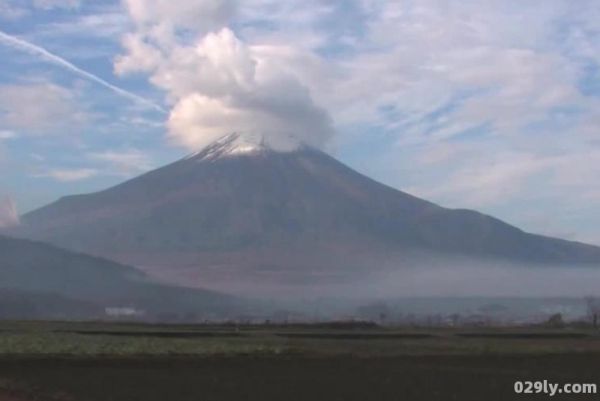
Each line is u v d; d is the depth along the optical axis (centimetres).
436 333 13000
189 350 7869
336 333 12500
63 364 6475
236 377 5472
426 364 6544
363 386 4919
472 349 8562
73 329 12962
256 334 11662
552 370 5988
